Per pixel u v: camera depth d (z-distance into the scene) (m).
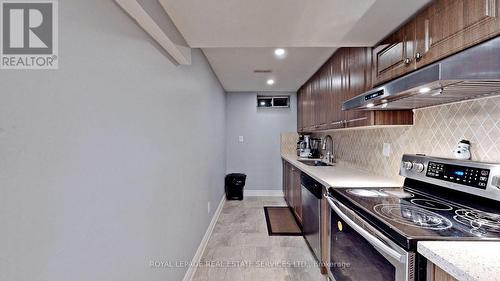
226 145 5.12
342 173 2.52
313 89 3.61
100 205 0.90
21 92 0.61
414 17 1.43
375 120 1.84
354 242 1.43
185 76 2.03
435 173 1.51
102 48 0.92
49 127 0.68
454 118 1.49
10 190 0.58
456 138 1.47
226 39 1.86
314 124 3.54
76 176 0.78
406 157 1.79
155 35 1.37
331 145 3.71
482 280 0.68
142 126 1.25
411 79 1.13
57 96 0.71
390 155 2.14
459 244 0.90
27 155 0.62
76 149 0.78
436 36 1.26
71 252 0.76
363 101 1.62
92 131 0.86
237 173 5.04
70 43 0.76
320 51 2.62
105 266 0.93
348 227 1.51
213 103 3.47
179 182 1.87
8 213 0.57
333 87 2.69
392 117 1.85
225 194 4.86
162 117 1.52
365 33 1.70
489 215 1.19
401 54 1.55
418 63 1.39
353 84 2.17
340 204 1.58
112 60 0.99
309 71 3.41
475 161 1.30
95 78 0.88
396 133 2.05
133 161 1.15
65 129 0.74
